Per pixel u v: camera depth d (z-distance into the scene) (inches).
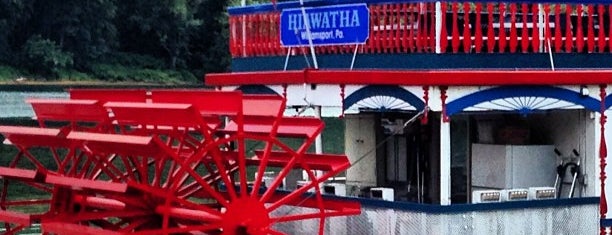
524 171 663.8
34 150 1151.0
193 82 2255.2
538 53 640.4
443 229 606.5
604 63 662.5
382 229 633.6
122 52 2258.9
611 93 649.6
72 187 668.1
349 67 655.1
